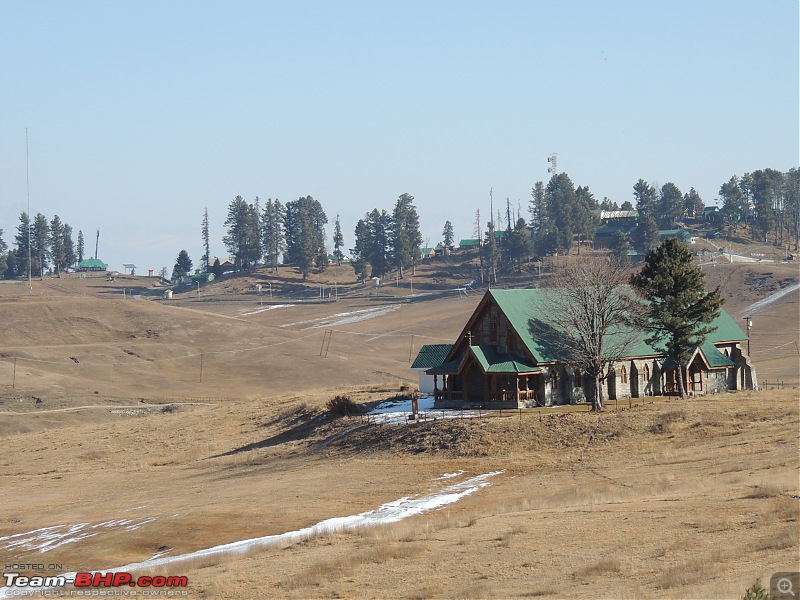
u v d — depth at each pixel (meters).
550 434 141.25
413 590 71.00
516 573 73.06
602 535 81.81
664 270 170.50
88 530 118.06
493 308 174.38
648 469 117.38
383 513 110.06
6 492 157.75
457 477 127.81
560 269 184.12
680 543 75.88
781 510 81.62
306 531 103.25
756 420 137.00
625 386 176.25
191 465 170.12
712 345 188.50
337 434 166.75
